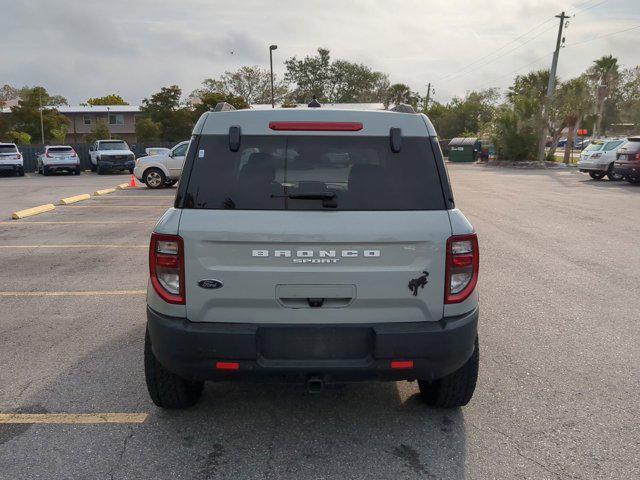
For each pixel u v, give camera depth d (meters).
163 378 3.80
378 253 3.26
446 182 3.40
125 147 35.03
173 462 3.42
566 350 5.20
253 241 3.22
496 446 3.60
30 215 14.19
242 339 3.24
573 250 9.62
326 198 3.30
